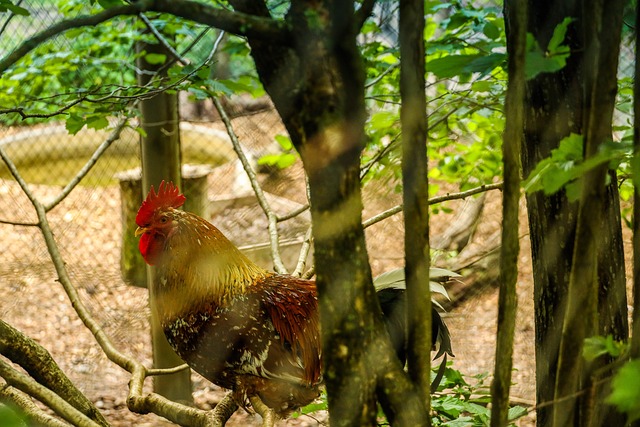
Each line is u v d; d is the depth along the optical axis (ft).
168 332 10.71
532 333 16.69
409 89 3.89
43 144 22.52
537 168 4.02
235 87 10.62
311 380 10.41
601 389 4.99
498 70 10.30
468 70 4.73
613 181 6.12
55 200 11.68
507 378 4.10
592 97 3.86
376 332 4.11
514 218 3.94
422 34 3.87
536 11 6.00
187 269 10.40
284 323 10.29
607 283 6.23
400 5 3.85
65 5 14.37
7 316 19.38
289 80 3.88
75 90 11.75
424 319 4.20
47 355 9.05
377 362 4.10
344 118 3.84
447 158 14.92
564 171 3.78
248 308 10.27
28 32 18.11
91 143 22.67
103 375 17.49
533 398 12.92
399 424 4.12
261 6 4.09
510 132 3.87
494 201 21.70
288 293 10.55
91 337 18.79
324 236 3.95
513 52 3.83
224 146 22.88
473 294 17.28
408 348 4.27
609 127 3.85
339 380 4.09
